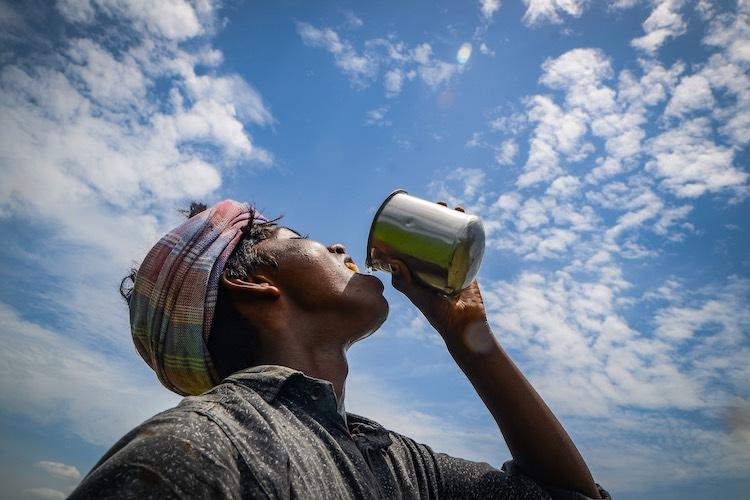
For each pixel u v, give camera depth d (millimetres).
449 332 629
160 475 360
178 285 581
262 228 625
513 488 579
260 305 569
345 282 583
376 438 542
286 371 489
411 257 631
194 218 627
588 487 596
